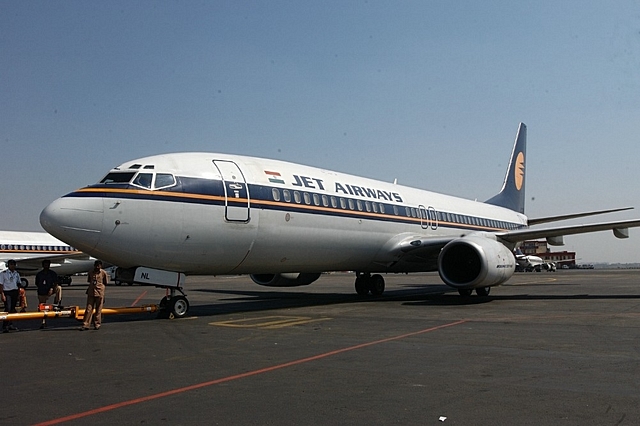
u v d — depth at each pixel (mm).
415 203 21906
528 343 9430
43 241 39969
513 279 40969
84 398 6008
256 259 15352
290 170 16906
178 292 14164
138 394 6164
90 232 12250
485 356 8258
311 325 12203
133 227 12672
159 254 13211
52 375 7215
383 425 4992
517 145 33781
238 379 6867
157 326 12258
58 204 12227
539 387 6316
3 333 11492
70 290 31953
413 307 16531
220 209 14000
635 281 35625
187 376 7066
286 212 15688
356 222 18281
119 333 11211
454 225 24094
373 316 14016
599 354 8352
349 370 7344
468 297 20859
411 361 7922
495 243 18156
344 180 18969
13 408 5629
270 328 11734
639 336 10172
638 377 6789
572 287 28047
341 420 5152
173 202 13219
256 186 15102
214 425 5043
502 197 31938
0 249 37344
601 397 5855
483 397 5898
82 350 9188
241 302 19234
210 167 14414
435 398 5879
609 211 26172
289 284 21125
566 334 10484
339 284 36250
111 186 12758
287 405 5668
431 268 22375
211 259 14234
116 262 12969
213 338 10336
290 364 7781
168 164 13766
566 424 4961
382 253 19859
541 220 30172
